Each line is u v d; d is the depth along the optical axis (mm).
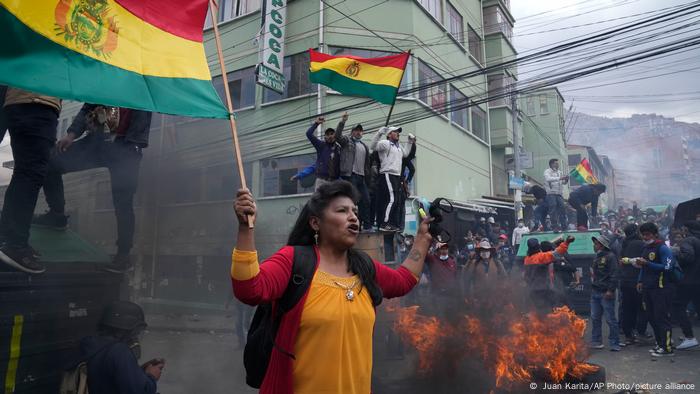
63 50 2520
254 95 15789
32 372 2986
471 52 18906
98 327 2936
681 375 5543
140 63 2764
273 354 1759
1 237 2928
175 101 2775
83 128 3975
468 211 15539
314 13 14531
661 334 6500
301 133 14633
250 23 16062
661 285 6523
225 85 2607
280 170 15023
